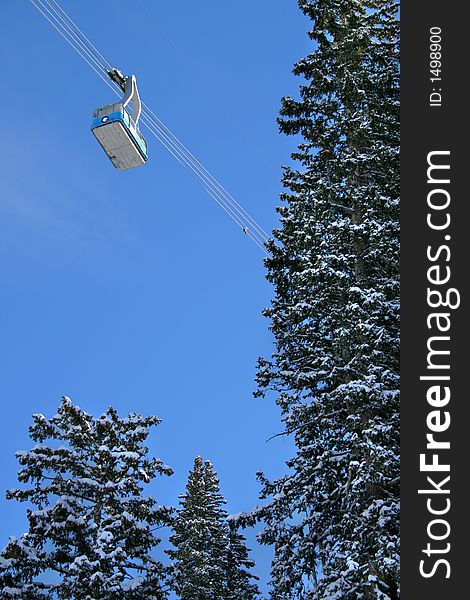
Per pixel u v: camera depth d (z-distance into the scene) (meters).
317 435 18.06
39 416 24.12
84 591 20.94
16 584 21.62
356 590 14.79
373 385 15.48
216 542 36.22
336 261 17.70
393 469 14.73
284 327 19.48
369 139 20.66
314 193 20.12
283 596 17.36
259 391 18.83
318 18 23.06
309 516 17.52
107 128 15.45
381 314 16.83
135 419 25.41
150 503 23.91
